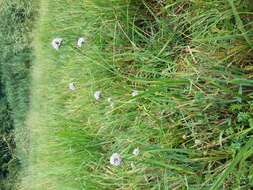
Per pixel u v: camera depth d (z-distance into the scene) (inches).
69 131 40.1
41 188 48.8
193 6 31.8
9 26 71.9
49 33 53.1
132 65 36.2
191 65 30.1
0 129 79.4
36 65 61.0
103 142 37.6
